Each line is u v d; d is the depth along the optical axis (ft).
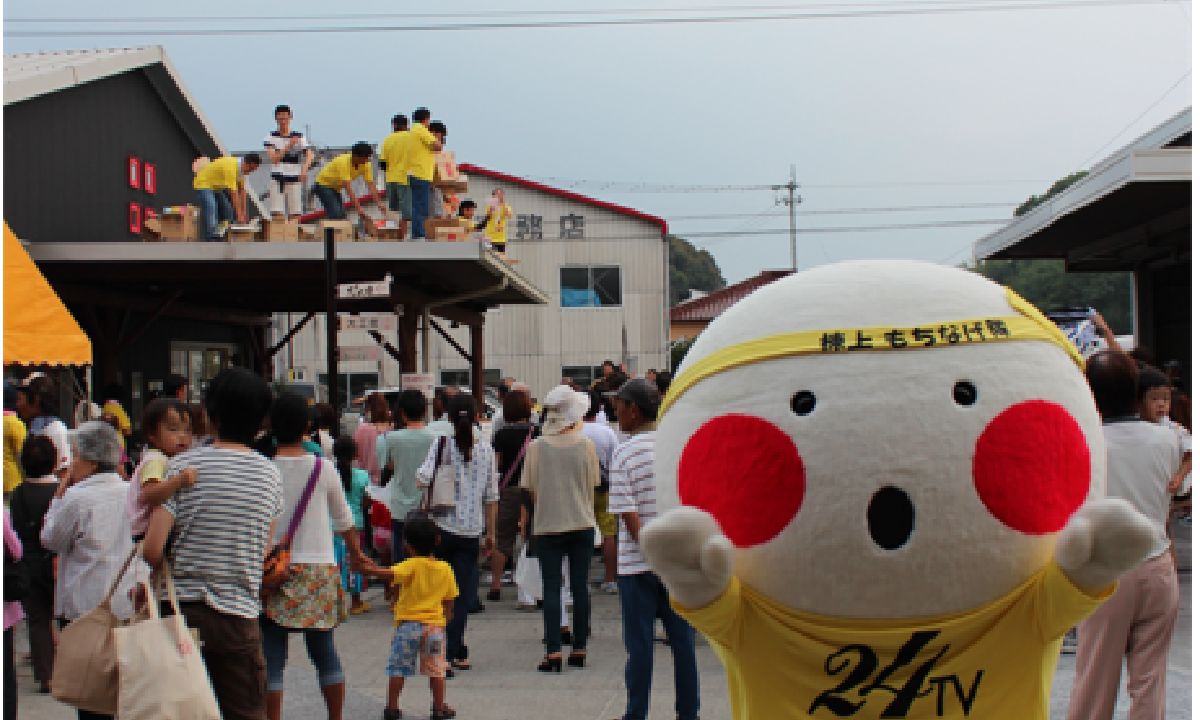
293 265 40.45
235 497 14.17
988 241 54.29
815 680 8.46
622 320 105.29
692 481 8.77
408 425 28.22
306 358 100.68
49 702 20.22
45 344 26.32
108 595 14.02
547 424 22.93
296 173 45.88
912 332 8.27
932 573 8.00
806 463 8.10
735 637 8.55
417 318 49.34
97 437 18.89
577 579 22.98
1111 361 15.03
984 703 8.41
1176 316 53.93
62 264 39.22
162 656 12.97
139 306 48.21
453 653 22.76
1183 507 20.13
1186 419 26.99
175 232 41.22
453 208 47.75
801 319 8.57
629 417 18.16
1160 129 41.70
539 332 105.40
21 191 44.55
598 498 30.09
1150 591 14.29
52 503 19.16
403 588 19.49
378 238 42.91
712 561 7.89
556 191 105.29
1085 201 39.06
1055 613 8.12
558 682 21.67
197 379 58.75
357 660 24.09
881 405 8.04
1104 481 8.98
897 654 8.28
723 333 9.07
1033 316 8.82
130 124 52.85
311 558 17.06
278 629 16.93
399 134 42.75
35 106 45.55
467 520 22.65
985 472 7.99
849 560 8.01
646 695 17.43
